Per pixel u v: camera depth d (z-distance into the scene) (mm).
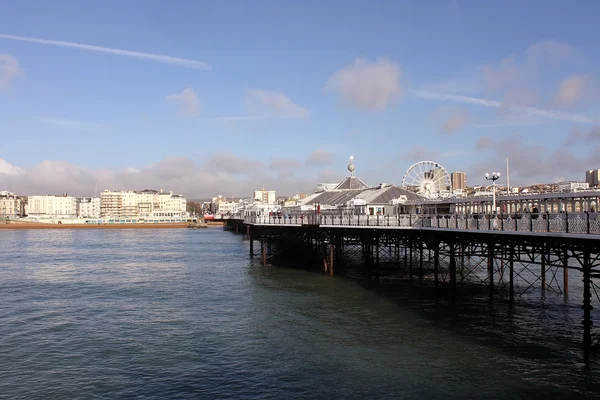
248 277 58156
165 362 28875
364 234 57219
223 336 33625
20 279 59844
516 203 43781
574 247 31266
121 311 41719
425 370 26484
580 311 37719
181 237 145375
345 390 24312
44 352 31016
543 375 25500
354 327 34656
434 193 73312
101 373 27344
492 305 40094
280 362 28328
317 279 55281
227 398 23859
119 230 197625
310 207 86875
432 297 43531
